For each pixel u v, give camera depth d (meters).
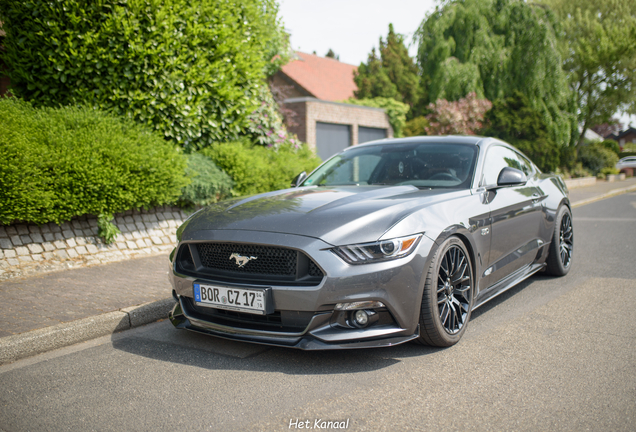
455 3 21.59
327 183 4.22
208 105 7.56
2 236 5.08
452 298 3.19
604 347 3.12
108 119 6.02
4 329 3.38
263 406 2.43
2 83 9.20
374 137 19.00
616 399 2.42
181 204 6.95
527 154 19.55
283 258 2.84
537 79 20.66
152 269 5.27
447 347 3.17
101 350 3.30
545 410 2.33
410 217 2.95
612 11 27.86
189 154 7.48
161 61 6.65
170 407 2.45
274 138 9.46
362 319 2.78
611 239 7.53
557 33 21.67
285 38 11.98
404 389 2.58
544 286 4.79
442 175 3.88
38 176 4.98
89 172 5.28
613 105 28.06
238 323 3.01
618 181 25.67
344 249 2.73
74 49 6.27
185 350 3.25
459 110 19.55
